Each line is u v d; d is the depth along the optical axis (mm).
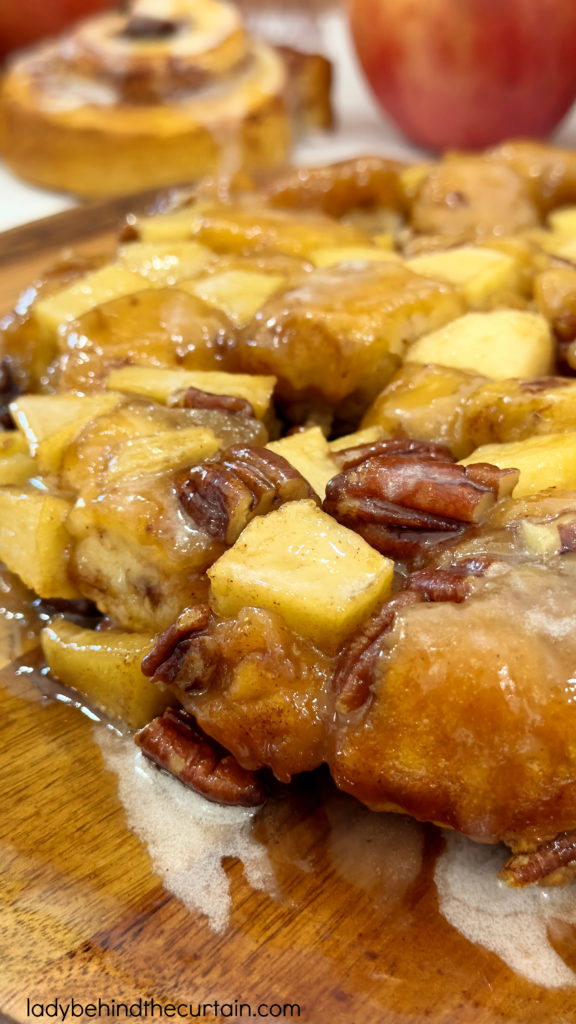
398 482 227
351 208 365
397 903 203
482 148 539
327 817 217
